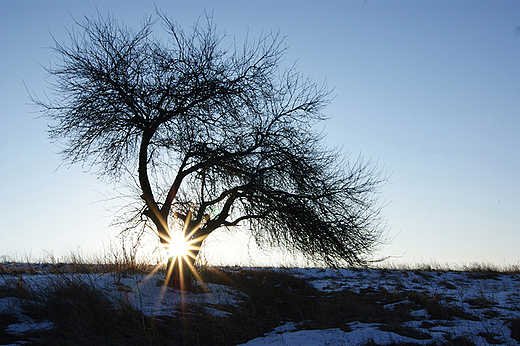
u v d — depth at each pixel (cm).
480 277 1988
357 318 1173
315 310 1280
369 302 1392
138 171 1261
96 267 1359
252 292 1345
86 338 807
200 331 955
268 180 1272
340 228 1259
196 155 1261
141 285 1209
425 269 2281
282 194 1266
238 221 1309
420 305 1313
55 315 891
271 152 1280
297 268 2062
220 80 1265
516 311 1198
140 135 1280
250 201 1280
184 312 1046
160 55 1253
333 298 1439
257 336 1028
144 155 1249
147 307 1036
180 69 1266
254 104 1284
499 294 1502
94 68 1233
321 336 991
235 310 1159
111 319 916
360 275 1992
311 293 1512
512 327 1011
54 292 973
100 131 1223
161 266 1434
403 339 933
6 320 847
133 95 1241
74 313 893
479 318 1132
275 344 929
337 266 1297
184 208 1302
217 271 1587
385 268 2253
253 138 1297
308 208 1248
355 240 1268
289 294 1400
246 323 1095
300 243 1282
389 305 1334
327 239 1239
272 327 1115
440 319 1138
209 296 1241
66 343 778
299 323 1151
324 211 1258
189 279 1263
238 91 1252
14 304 917
